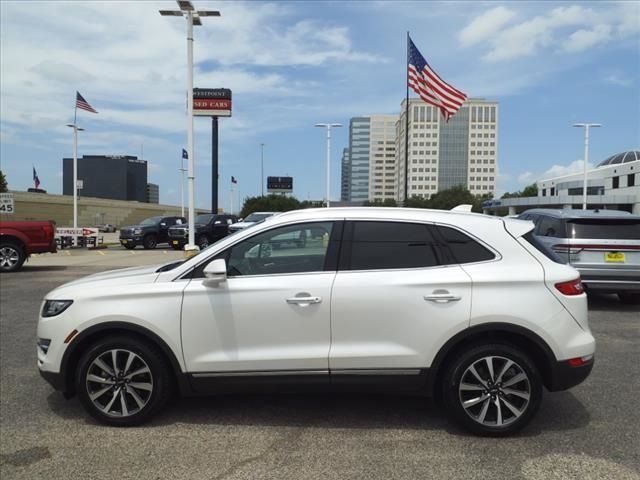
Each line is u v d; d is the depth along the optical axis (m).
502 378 4.02
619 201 71.38
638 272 8.84
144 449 3.81
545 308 3.97
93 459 3.66
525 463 3.61
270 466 3.56
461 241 4.16
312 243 4.21
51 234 15.09
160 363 4.15
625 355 6.34
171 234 24.81
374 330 4.01
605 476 3.44
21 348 6.55
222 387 4.11
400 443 3.92
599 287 8.92
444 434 4.08
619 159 84.56
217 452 3.77
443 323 3.96
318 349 4.02
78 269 15.55
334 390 4.09
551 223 9.59
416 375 4.01
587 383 5.30
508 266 4.07
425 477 3.42
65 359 4.16
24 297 10.34
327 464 3.59
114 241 38.56
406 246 4.15
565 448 3.85
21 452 3.77
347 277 4.05
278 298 4.03
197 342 4.07
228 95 34.31
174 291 4.10
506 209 89.88
